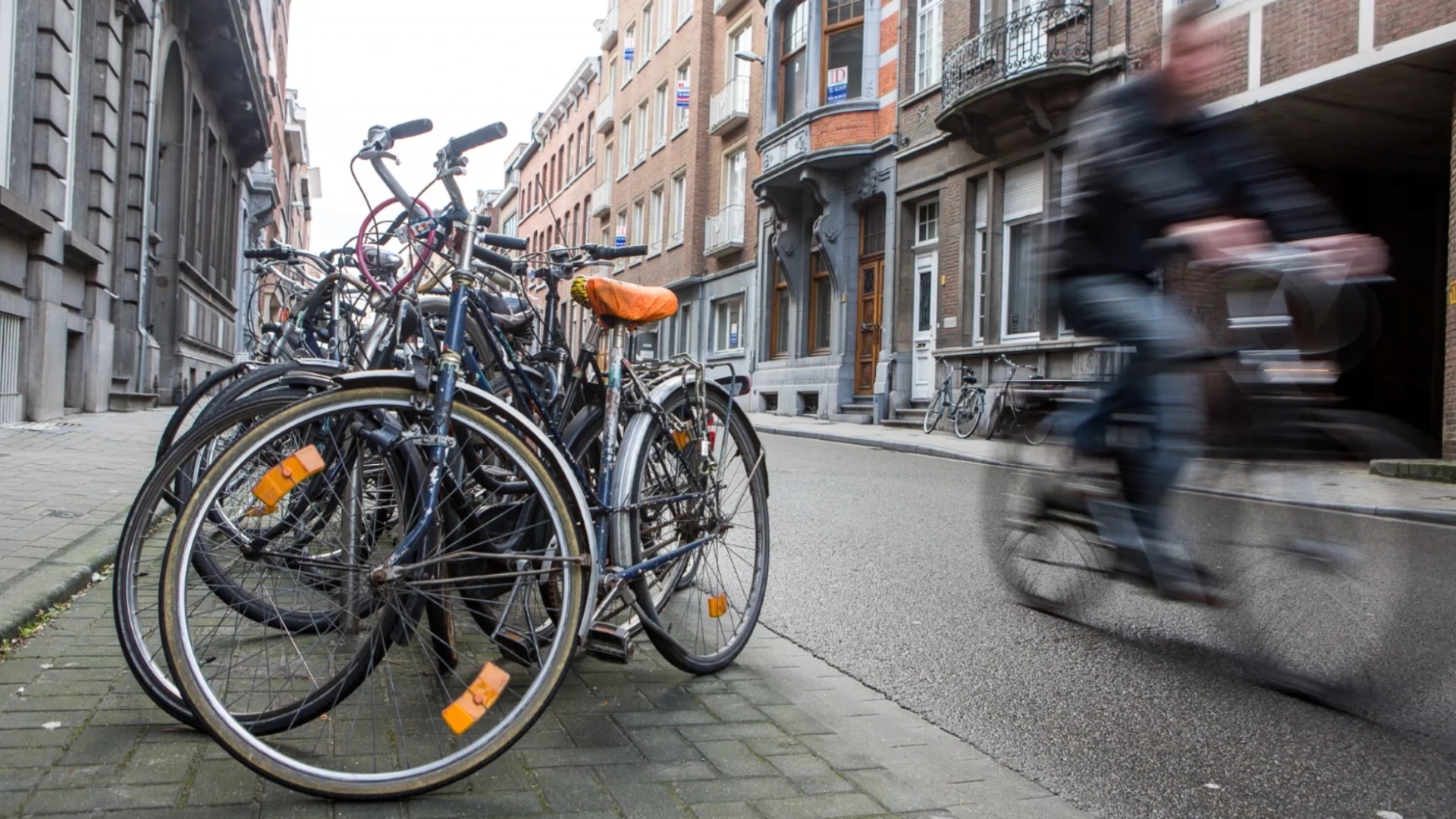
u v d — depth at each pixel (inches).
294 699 94.8
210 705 85.5
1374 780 102.7
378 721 102.0
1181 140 141.5
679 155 1246.9
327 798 86.8
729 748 105.2
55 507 209.3
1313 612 126.9
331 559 94.4
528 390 124.0
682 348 1245.1
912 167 767.7
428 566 95.9
